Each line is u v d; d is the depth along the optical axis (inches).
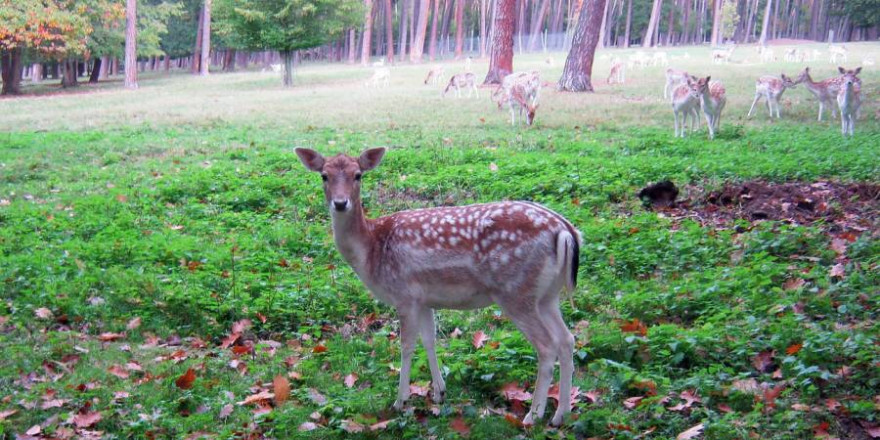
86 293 192.9
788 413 132.0
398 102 682.2
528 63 1200.2
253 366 160.7
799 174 293.7
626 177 300.0
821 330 160.6
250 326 179.2
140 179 333.4
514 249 133.8
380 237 140.6
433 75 956.6
